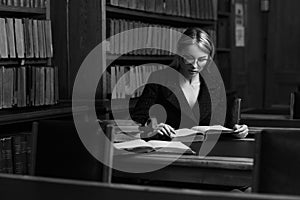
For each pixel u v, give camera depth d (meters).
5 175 1.58
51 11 3.99
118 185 1.45
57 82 3.66
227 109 3.16
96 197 1.41
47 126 2.19
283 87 7.32
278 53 7.33
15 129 3.44
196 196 1.34
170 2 4.85
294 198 1.27
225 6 6.41
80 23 3.95
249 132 2.89
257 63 7.37
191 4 5.24
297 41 7.24
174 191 1.37
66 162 2.11
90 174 2.06
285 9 7.27
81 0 3.94
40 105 3.48
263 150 1.89
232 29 6.51
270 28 7.33
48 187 1.48
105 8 3.92
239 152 2.36
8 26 3.23
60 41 3.99
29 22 3.39
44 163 2.15
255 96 7.37
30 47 3.40
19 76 3.30
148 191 1.39
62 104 3.66
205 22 5.61
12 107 3.27
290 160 1.85
